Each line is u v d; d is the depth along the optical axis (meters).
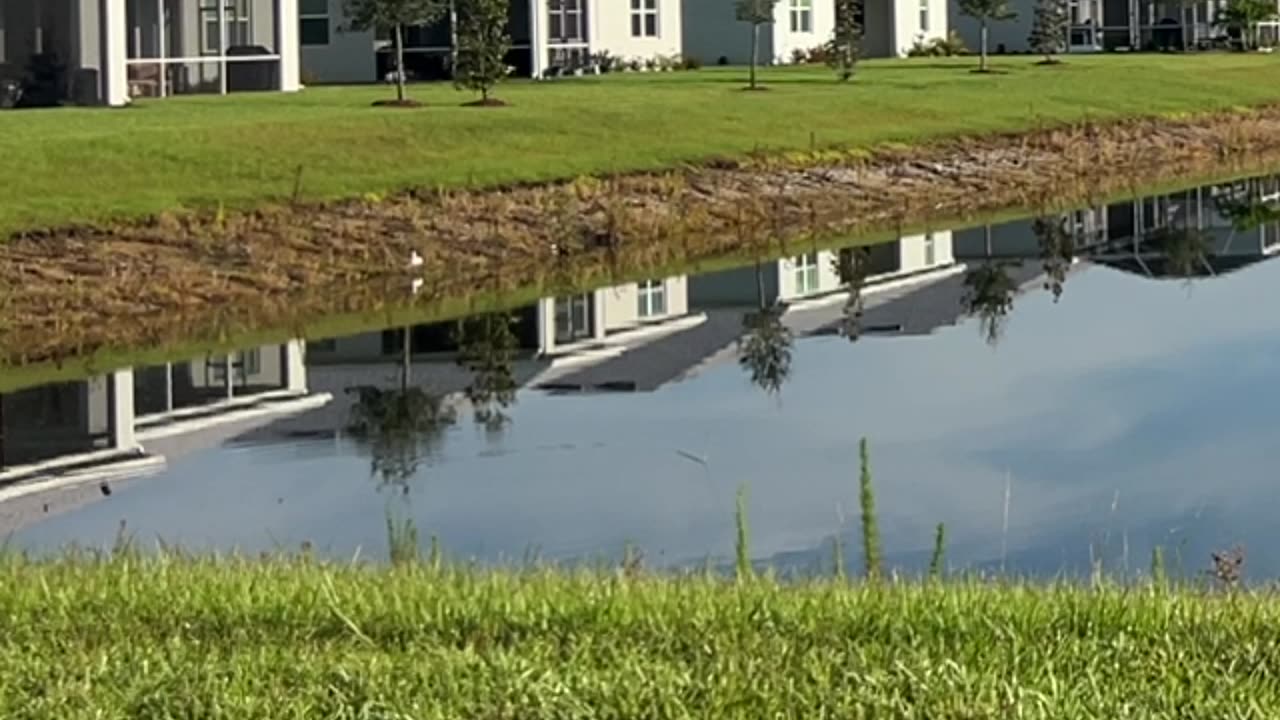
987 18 68.75
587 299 31.31
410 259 31.83
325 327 28.80
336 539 17.62
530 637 10.23
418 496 19.34
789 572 14.89
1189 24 82.44
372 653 9.96
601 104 44.28
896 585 12.22
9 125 37.00
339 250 31.56
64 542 17.25
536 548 16.94
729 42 66.06
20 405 23.91
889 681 9.35
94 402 24.14
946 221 40.41
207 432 22.62
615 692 9.27
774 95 49.03
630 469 20.36
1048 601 10.95
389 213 33.22
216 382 25.28
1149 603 10.86
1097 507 18.44
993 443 21.41
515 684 9.36
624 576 12.21
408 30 57.28
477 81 44.69
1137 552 16.73
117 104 42.50
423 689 9.36
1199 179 47.06
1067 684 9.30
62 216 30.11
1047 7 73.50
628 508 18.59
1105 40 82.69
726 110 44.81
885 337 28.66
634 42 63.53
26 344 26.73
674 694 9.23
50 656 10.03
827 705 9.07
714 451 21.22
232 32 48.03
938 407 23.48
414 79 57.19
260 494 19.69
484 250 33.09
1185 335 28.22
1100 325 29.30
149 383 25.12
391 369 26.22
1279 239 38.09
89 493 19.91
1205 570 15.54
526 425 22.81
